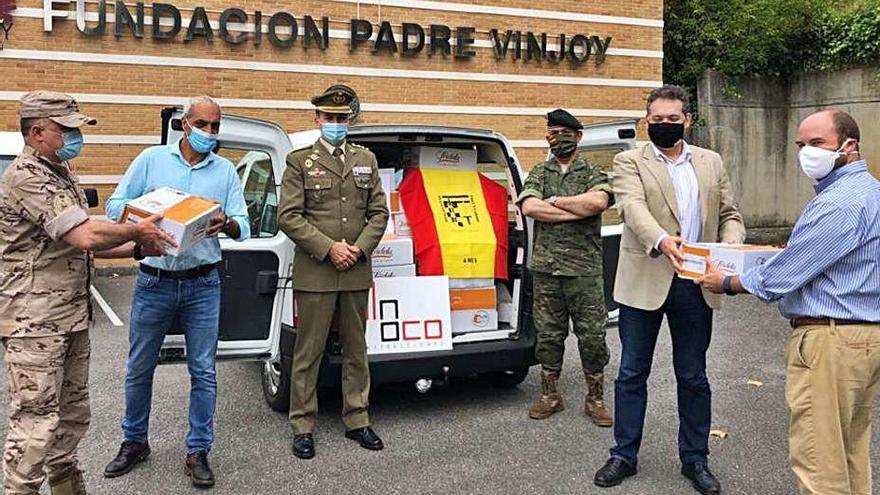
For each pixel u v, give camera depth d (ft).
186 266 13.15
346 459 14.42
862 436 10.37
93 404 17.48
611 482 13.09
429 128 16.63
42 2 33.27
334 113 14.52
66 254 11.18
